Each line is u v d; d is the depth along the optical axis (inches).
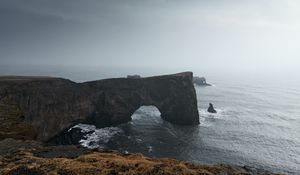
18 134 2522.1
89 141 3326.8
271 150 3184.1
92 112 3924.7
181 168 1220.5
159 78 4613.7
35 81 3336.6
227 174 1221.1
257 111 5876.0
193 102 4389.8
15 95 3002.0
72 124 3570.4
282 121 4913.9
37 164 1282.0
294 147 3331.7
